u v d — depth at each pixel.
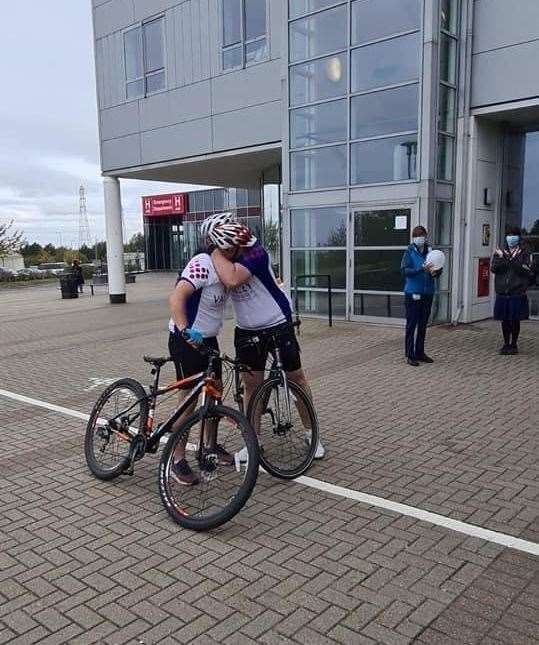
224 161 14.41
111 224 17.50
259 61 12.63
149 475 4.42
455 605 2.77
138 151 15.73
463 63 10.20
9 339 11.86
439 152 10.22
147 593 2.94
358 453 4.69
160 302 18.03
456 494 3.92
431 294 7.55
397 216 10.45
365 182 10.88
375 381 6.91
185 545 3.39
